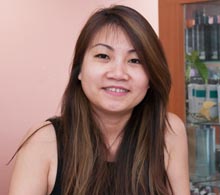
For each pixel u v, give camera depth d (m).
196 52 2.24
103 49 1.10
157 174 1.22
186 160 1.35
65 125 1.21
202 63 2.26
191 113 2.27
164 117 1.26
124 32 1.09
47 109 2.82
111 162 1.21
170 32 2.19
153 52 1.11
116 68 1.09
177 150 1.33
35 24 2.73
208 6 2.21
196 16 2.22
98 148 1.19
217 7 2.22
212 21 2.24
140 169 1.20
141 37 1.09
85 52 1.14
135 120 1.25
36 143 1.19
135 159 1.21
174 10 2.18
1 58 2.63
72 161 1.17
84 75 1.13
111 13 1.12
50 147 1.19
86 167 1.17
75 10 2.87
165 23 2.19
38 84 2.77
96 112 1.20
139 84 1.12
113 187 1.17
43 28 2.76
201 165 2.31
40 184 1.17
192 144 2.28
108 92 1.11
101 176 1.17
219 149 2.32
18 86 2.70
